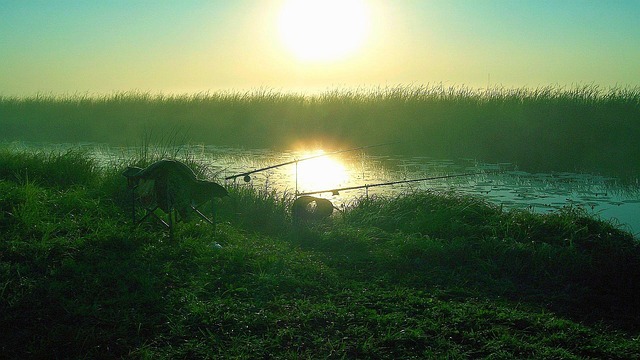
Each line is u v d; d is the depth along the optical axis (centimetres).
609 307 605
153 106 2809
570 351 485
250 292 590
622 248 757
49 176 1068
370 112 2256
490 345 486
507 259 733
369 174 1465
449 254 741
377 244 803
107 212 845
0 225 730
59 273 607
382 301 580
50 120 2772
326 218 895
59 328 497
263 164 1658
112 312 529
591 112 1916
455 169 1545
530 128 1888
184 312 536
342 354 472
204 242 743
